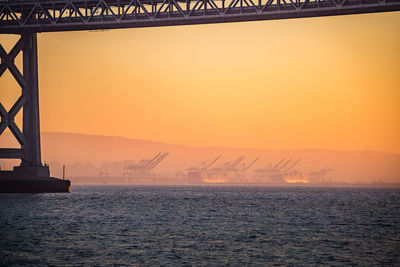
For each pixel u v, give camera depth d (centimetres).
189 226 16912
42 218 18662
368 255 12094
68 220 18188
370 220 19538
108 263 11050
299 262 11338
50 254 11856
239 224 17662
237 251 12444
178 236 14600
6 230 15400
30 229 15700
